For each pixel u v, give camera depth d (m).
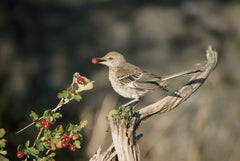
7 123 12.09
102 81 13.33
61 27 15.36
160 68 13.71
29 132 12.16
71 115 12.64
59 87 13.58
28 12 15.74
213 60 7.56
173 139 11.61
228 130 12.12
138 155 5.54
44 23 15.48
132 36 14.92
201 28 15.38
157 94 12.71
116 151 5.53
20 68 14.03
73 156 11.06
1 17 15.23
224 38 15.13
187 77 13.14
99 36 14.95
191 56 14.12
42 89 13.58
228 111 12.61
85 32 15.16
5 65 13.99
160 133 11.64
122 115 5.87
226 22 15.82
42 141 5.27
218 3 17.11
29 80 13.76
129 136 5.60
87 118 11.39
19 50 14.54
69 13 16.03
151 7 16.33
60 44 14.79
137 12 15.99
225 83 13.39
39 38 14.99
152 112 6.38
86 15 15.91
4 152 4.98
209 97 12.52
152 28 15.12
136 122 6.05
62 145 5.17
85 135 11.04
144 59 14.08
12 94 13.27
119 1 16.92
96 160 5.79
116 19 15.66
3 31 14.88
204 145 11.77
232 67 14.19
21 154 5.08
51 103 13.19
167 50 14.35
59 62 14.24
